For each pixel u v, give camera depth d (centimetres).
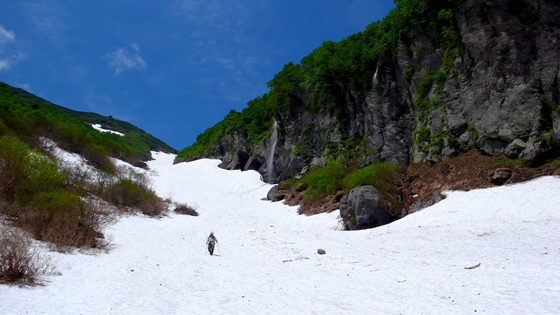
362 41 4034
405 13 3384
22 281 1084
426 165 3091
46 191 1964
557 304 866
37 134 3712
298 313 918
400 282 1210
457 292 1041
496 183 2450
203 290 1188
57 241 1573
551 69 2472
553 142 2389
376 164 3183
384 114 3619
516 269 1270
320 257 1744
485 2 2666
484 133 2747
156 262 1648
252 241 2327
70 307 934
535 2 2527
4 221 1672
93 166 3959
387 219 2600
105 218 2312
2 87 5181
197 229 2839
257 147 5925
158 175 5456
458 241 1794
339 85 4391
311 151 4678
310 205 3506
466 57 2967
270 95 5403
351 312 910
